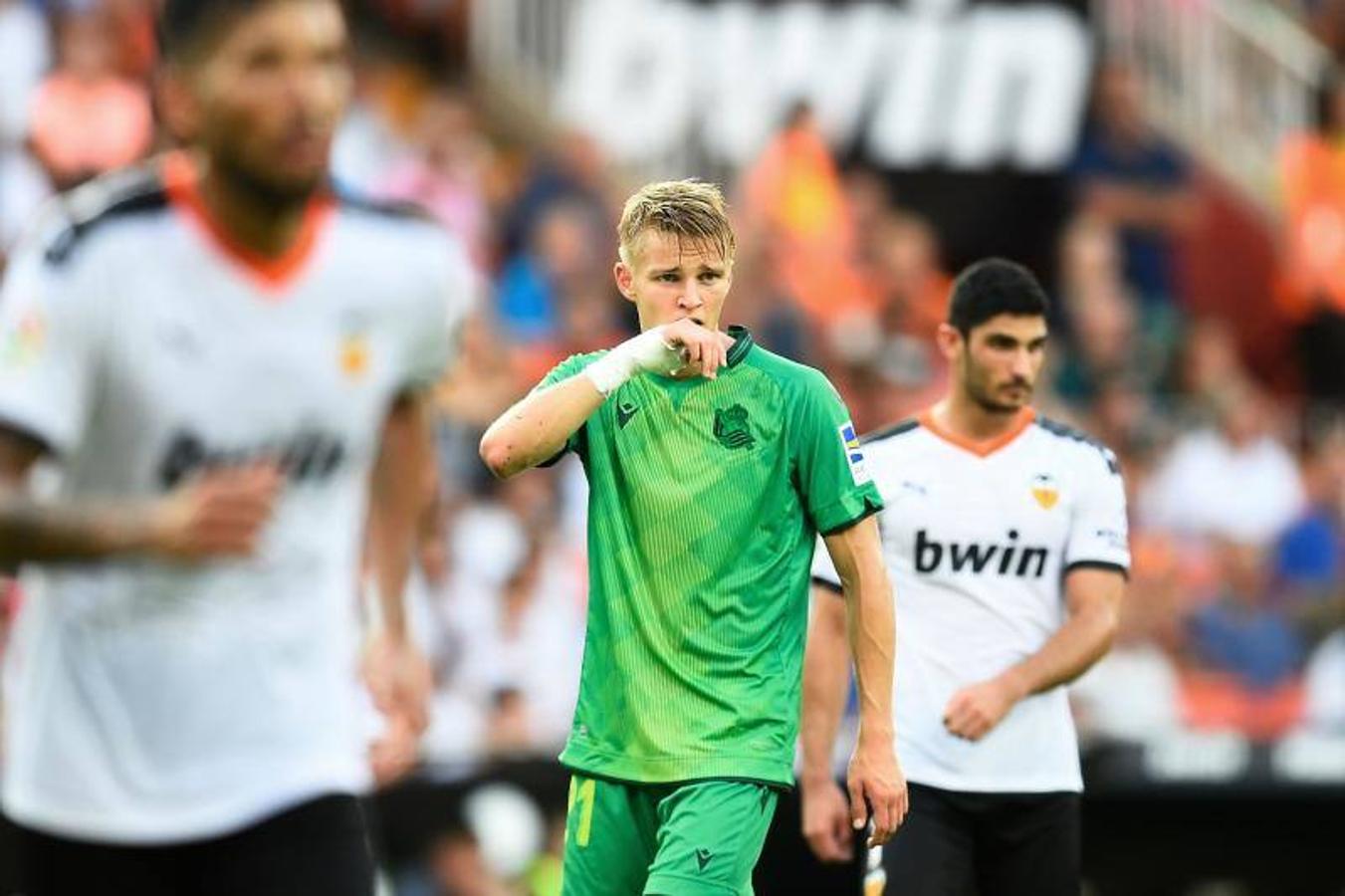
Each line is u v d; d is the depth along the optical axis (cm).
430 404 1664
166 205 1407
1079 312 5853
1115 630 2259
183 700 1430
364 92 5491
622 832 1833
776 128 5925
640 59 5919
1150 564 4622
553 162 5734
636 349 1752
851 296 5703
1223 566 4600
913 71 5991
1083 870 3650
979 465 2289
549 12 5900
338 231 1461
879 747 1820
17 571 1299
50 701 1429
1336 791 3547
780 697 1823
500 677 4003
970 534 2275
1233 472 5256
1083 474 2289
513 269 5259
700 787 1781
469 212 5366
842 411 1852
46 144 5012
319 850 1455
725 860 1762
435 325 1520
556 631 4119
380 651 1692
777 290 5469
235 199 1404
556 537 4294
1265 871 3672
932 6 5997
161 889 1457
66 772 1423
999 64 6041
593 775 1830
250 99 1339
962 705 2202
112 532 1239
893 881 2217
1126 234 6106
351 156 5281
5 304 1391
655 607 1820
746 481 1827
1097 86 6103
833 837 2233
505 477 1769
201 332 1412
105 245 1390
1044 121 6056
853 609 1852
